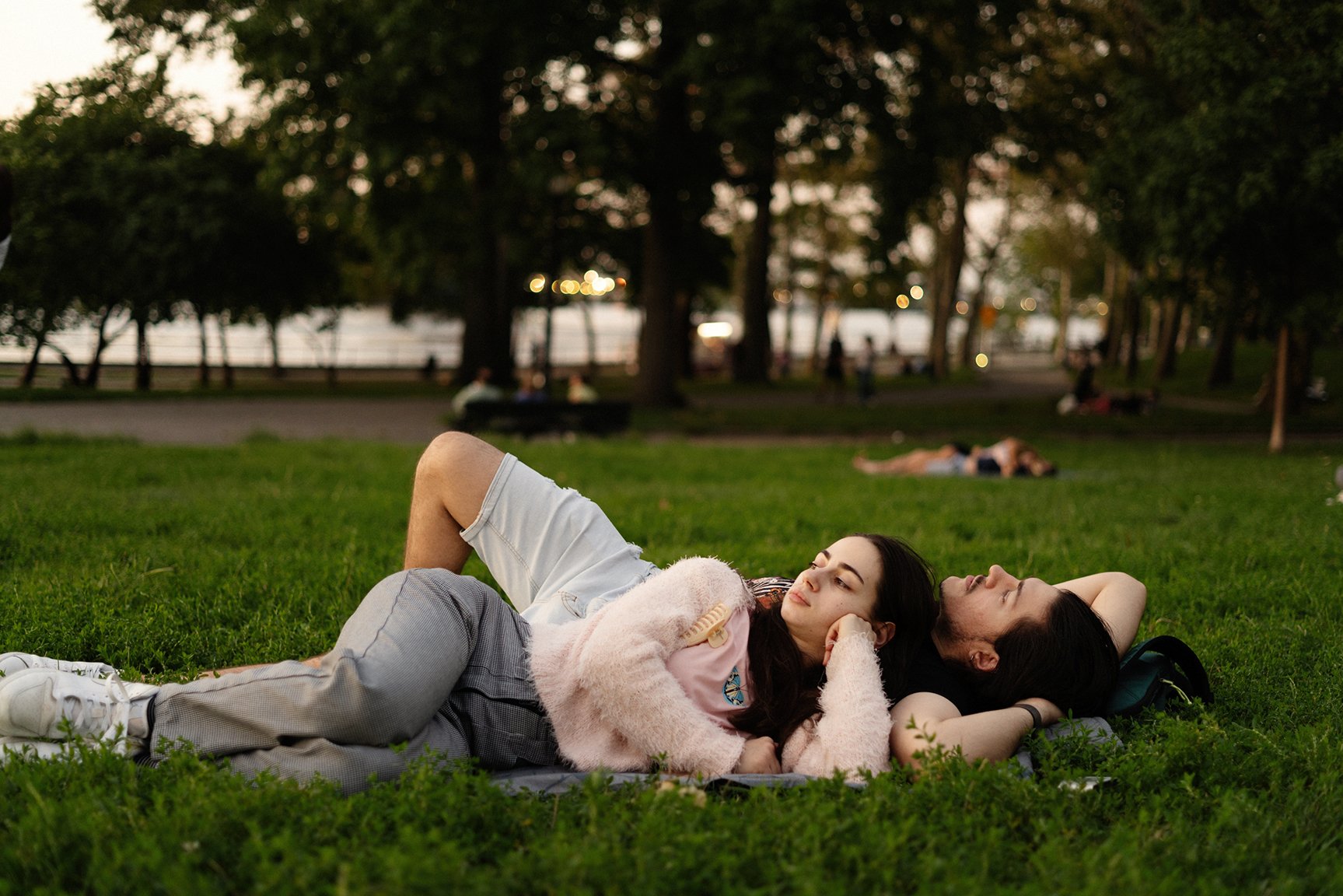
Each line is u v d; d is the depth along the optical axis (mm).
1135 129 16516
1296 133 14055
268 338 38469
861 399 32312
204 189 20078
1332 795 2850
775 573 6227
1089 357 28625
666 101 23781
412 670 2783
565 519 3541
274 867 2109
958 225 44406
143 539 6762
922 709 3057
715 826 2426
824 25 20328
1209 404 32219
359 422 22531
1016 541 7484
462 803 2484
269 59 21422
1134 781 2865
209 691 2838
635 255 33219
